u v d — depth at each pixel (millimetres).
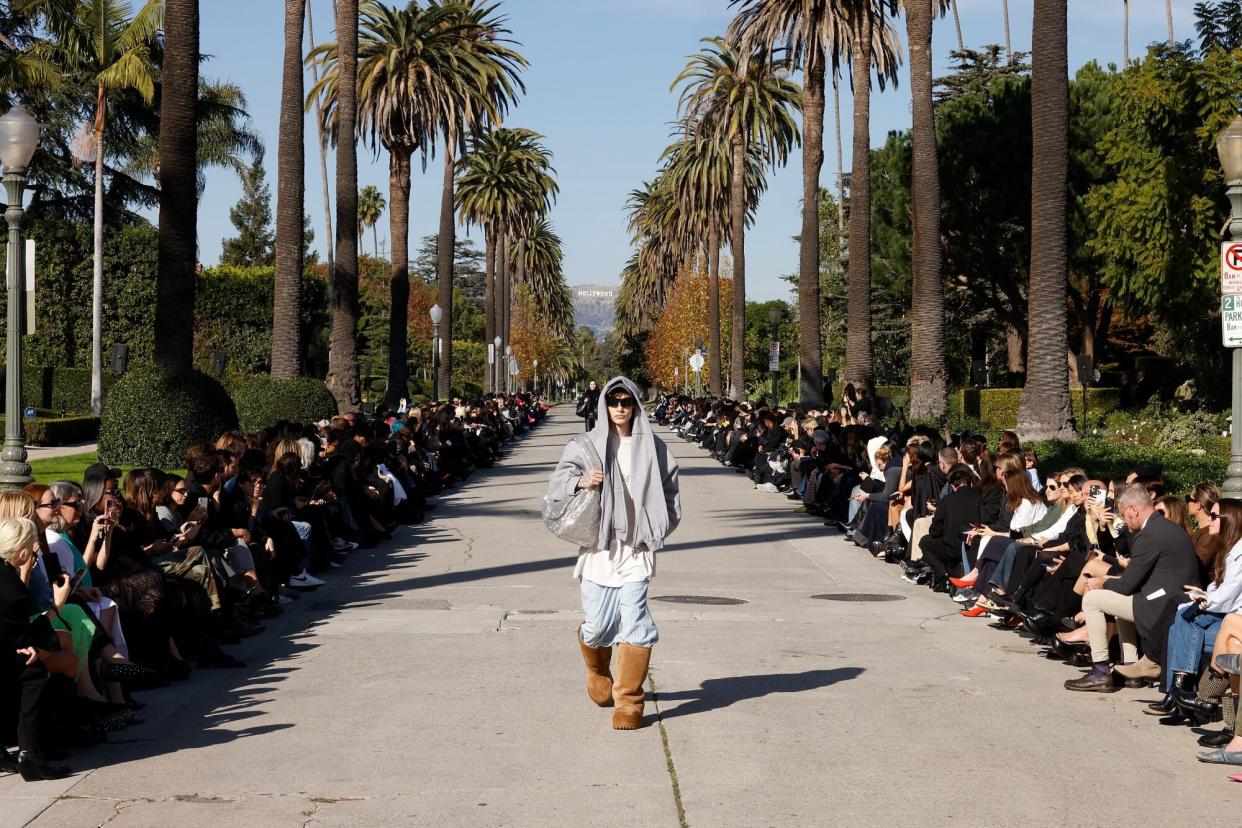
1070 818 6031
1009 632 11555
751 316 105188
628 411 7879
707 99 60031
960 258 48062
